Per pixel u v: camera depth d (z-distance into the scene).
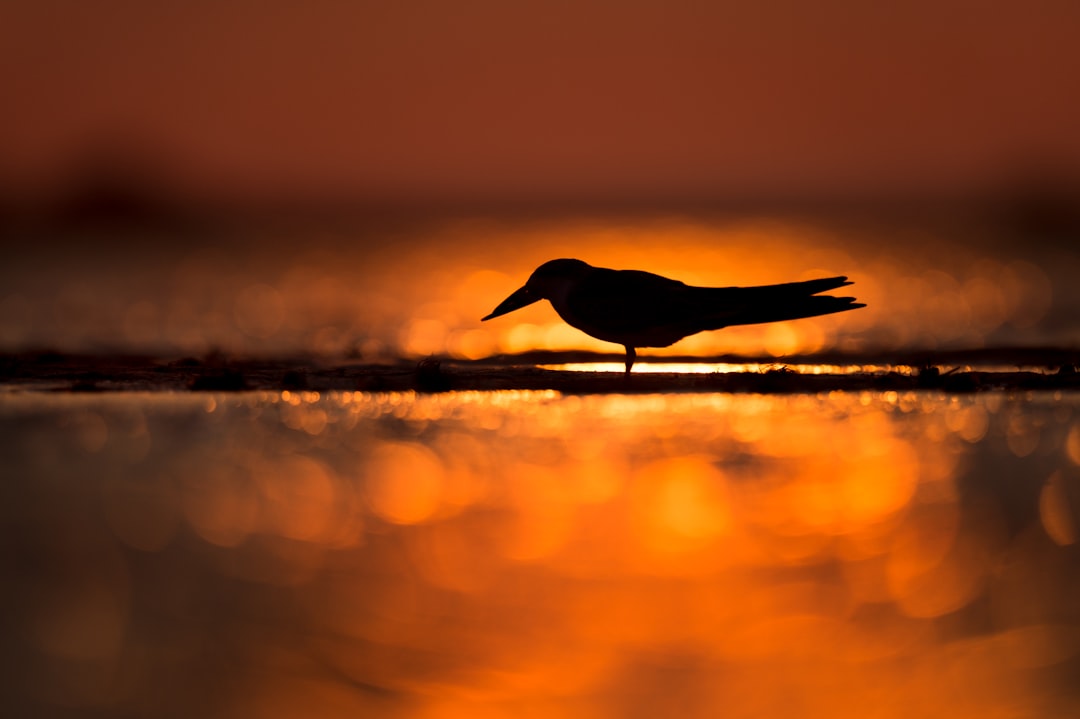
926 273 71.50
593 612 15.20
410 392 19.39
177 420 19.23
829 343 26.28
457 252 111.75
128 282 62.88
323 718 13.04
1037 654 14.19
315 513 17.83
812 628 14.84
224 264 86.62
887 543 16.67
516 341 28.42
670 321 17.61
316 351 25.33
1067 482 18.02
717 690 13.62
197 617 14.99
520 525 17.94
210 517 17.59
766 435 19.31
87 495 17.75
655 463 19.45
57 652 14.15
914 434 19.09
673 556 16.67
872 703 13.23
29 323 36.25
